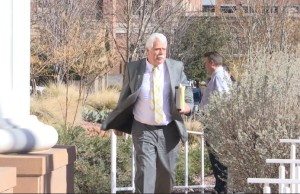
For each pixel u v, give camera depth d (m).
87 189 10.16
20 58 8.14
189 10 35.53
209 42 34.56
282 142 7.56
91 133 13.37
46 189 7.25
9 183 6.44
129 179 11.04
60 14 25.59
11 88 8.05
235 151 8.62
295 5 30.61
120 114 7.66
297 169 6.78
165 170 7.55
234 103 8.59
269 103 8.41
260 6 29.34
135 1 27.75
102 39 25.16
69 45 24.05
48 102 20.95
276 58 8.89
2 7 8.05
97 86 30.17
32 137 7.52
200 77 35.00
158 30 28.98
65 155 7.91
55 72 25.77
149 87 7.48
